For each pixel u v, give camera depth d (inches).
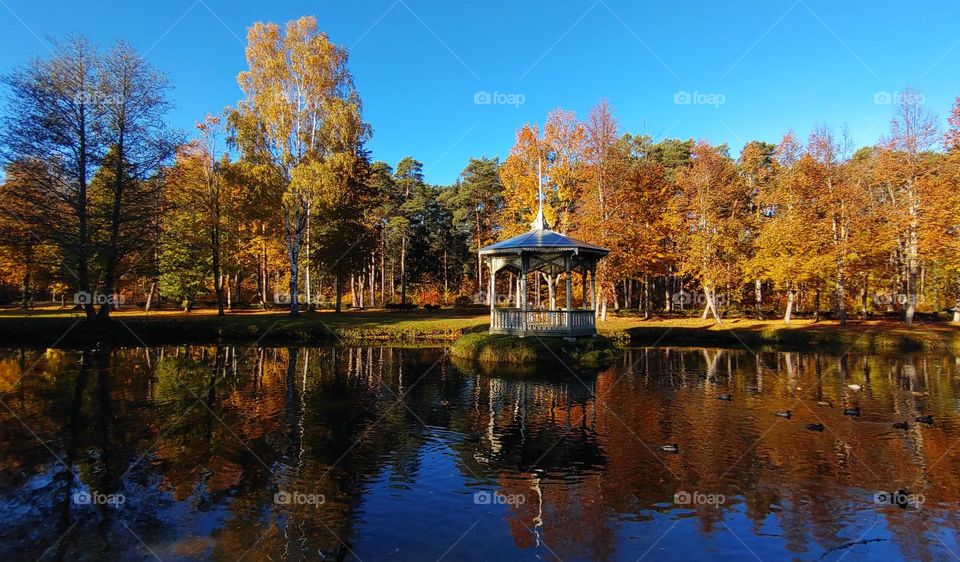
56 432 397.1
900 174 1167.6
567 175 1382.9
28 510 265.7
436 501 280.8
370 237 1531.7
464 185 2256.4
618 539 239.8
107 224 1032.2
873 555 227.9
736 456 353.4
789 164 1403.8
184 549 228.7
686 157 2034.9
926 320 1348.4
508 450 366.0
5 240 928.9
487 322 1209.4
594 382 625.3
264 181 1210.0
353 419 446.0
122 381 602.2
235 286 2058.3
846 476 317.4
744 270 1386.6
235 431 406.0
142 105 1008.2
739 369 735.7
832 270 1246.3
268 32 1261.1
